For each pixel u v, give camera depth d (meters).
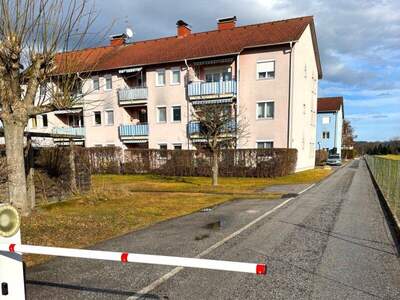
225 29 28.14
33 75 7.48
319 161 39.72
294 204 10.73
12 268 3.40
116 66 27.14
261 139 23.53
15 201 7.81
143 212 9.38
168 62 25.31
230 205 10.69
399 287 4.26
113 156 25.78
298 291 4.13
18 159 7.75
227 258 5.33
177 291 4.13
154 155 24.41
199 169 22.70
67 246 6.02
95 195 11.57
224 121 16.86
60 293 4.07
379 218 8.46
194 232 7.04
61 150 11.52
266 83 23.23
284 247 5.93
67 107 7.85
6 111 7.43
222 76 25.06
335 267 4.95
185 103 25.64
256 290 4.16
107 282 4.40
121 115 28.33
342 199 11.85
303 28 23.70
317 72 33.72
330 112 53.34
